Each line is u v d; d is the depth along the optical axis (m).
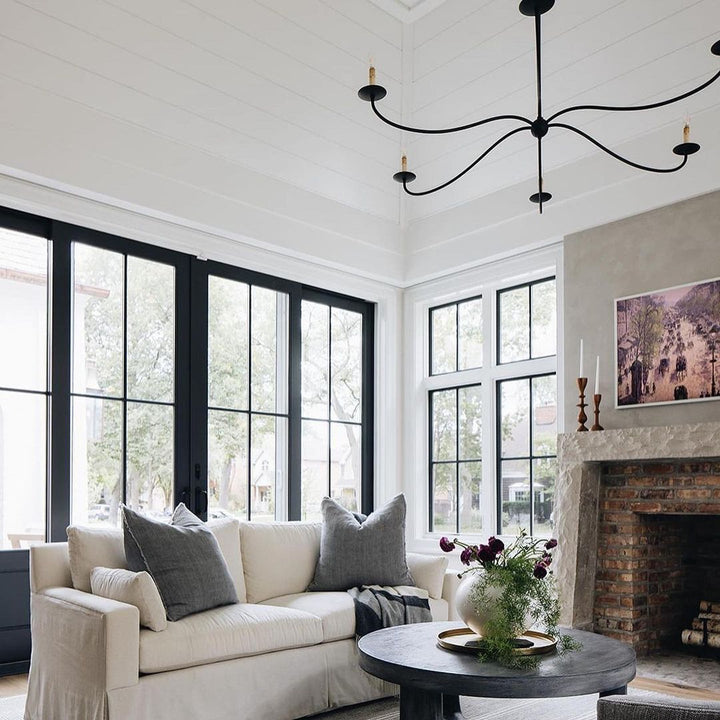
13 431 4.42
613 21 4.62
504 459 5.81
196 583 3.48
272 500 5.61
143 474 4.89
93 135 4.57
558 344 5.37
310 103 5.25
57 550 3.57
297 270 5.79
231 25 4.64
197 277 5.29
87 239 4.76
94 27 4.29
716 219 4.61
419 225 6.32
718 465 4.44
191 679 3.20
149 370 5.00
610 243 5.11
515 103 5.30
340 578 4.26
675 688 4.03
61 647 3.23
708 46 4.46
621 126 5.00
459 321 6.30
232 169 5.27
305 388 5.96
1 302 4.43
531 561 3.06
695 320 4.62
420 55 5.36
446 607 4.25
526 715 3.63
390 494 6.32
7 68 4.19
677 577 5.07
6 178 4.32
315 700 3.63
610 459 4.73
